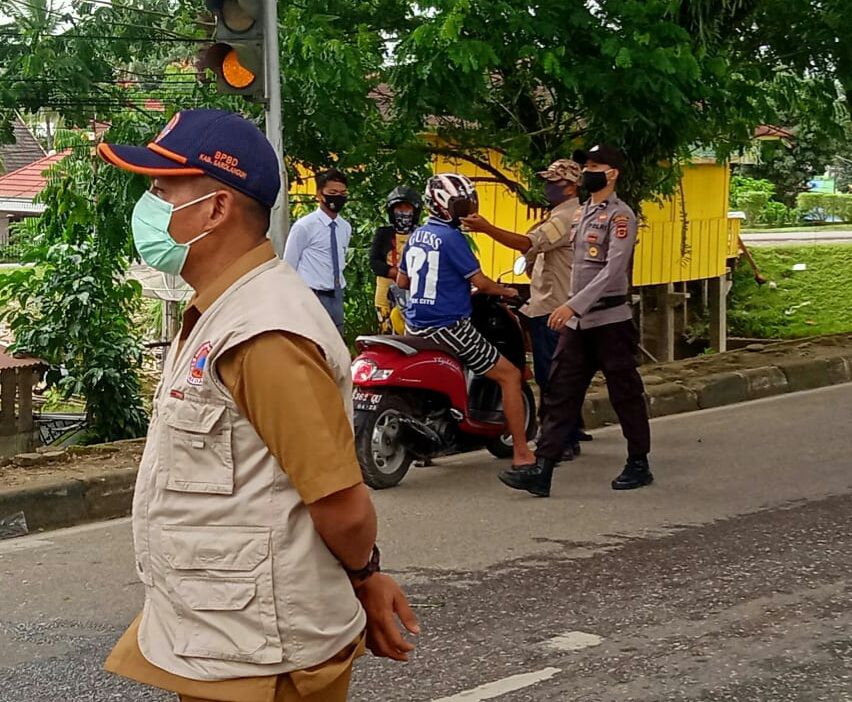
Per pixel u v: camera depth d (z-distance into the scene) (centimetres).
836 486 790
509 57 1094
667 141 1193
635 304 2173
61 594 606
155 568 246
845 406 1061
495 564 637
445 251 776
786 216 4853
